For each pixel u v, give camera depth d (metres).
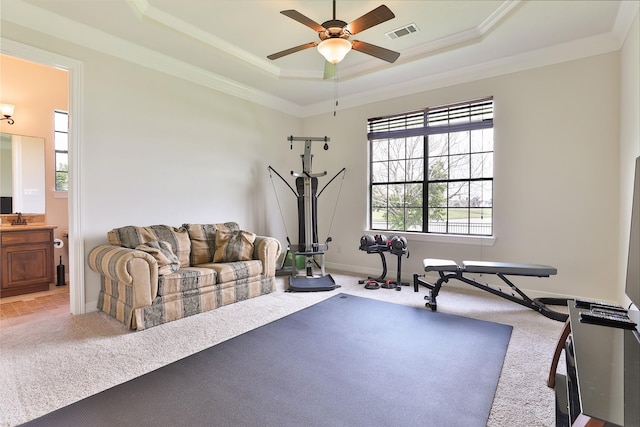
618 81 3.27
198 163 4.26
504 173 3.95
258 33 3.47
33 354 2.36
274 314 3.24
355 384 2.00
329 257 5.61
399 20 3.17
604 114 3.35
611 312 1.81
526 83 3.78
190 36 3.41
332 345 2.54
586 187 3.46
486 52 3.68
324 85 4.79
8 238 3.82
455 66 4.08
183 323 2.97
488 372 2.13
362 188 5.20
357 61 4.16
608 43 3.29
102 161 3.33
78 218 3.16
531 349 2.46
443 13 3.05
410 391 1.92
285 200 5.61
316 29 2.57
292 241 5.76
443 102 4.38
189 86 4.14
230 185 4.68
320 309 3.39
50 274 4.16
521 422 1.65
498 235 4.01
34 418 1.67
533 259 3.79
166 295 3.00
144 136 3.69
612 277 3.34
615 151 3.30
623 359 1.29
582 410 0.98
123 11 2.90
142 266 2.80
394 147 4.96
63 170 4.64
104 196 3.35
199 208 4.28
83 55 3.18
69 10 2.88
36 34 2.89
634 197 1.90
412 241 4.70
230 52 3.82
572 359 1.69
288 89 4.95
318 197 5.73
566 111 3.55
